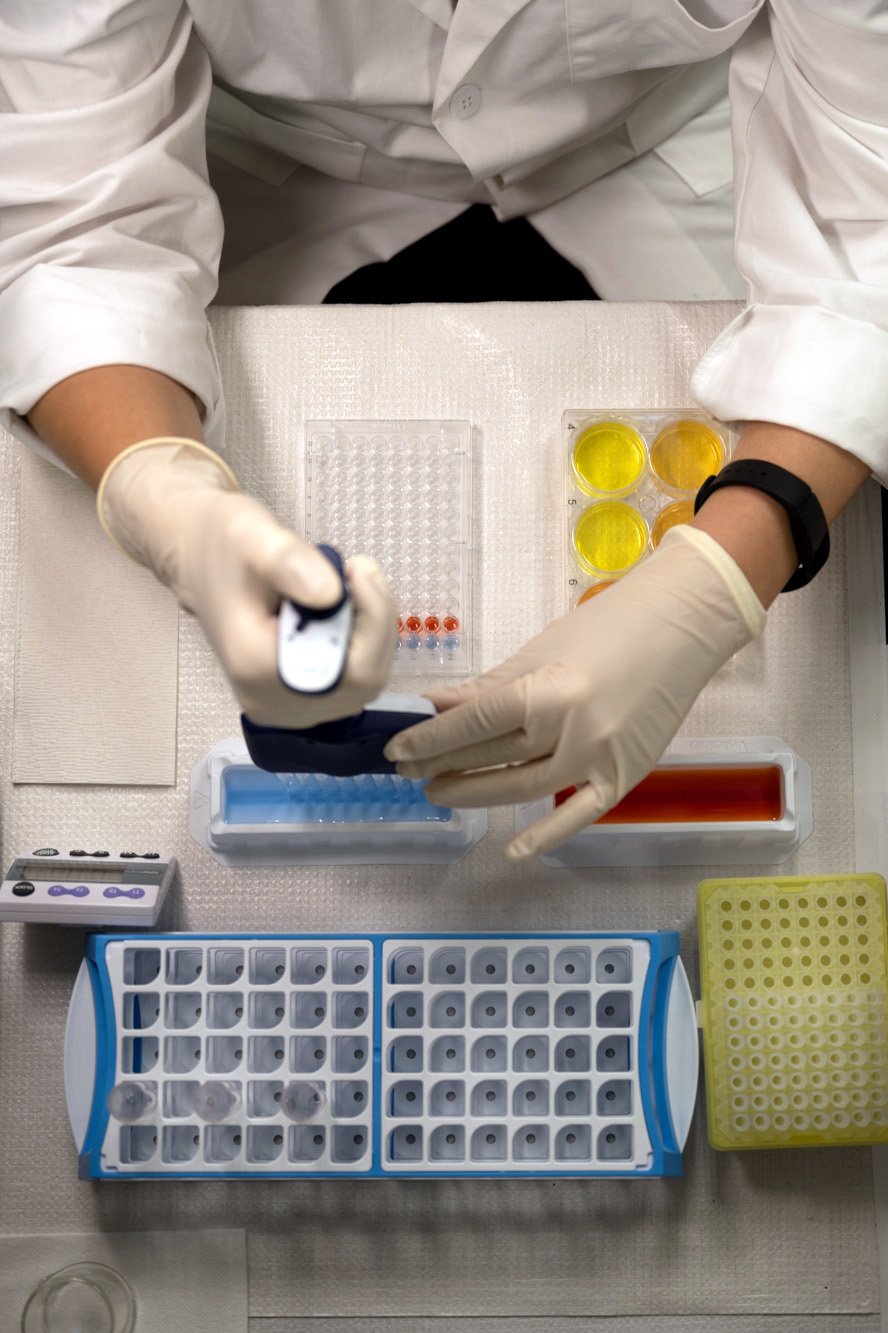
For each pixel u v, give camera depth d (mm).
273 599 896
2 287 1217
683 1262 1286
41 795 1340
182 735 1353
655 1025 1270
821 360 1187
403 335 1401
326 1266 1279
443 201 1650
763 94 1317
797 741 1363
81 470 1174
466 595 1363
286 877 1334
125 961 1252
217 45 1322
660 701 1109
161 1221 1282
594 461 1373
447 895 1333
